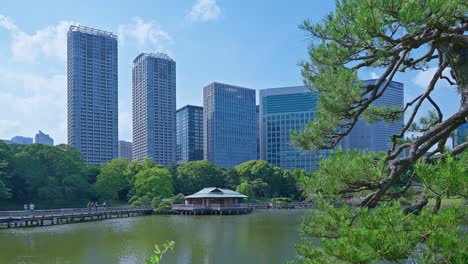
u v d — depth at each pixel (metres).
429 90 6.80
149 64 147.00
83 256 26.52
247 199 85.69
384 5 4.55
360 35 4.86
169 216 63.16
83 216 52.00
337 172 4.95
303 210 75.44
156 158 145.75
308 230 5.46
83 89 124.56
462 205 3.70
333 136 6.71
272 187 97.25
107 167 78.06
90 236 36.41
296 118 138.62
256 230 40.31
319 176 5.24
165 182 75.94
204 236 35.97
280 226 44.38
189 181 88.94
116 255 26.91
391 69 6.13
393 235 3.71
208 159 156.88
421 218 3.75
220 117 154.75
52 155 72.00
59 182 71.25
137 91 152.75
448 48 5.37
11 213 45.72
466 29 4.97
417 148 5.19
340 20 5.23
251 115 162.62
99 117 126.50
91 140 124.31
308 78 6.71
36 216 45.69
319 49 5.89
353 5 5.06
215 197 70.75
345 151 5.61
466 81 5.21
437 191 3.54
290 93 141.25
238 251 27.73
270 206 81.81
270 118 143.88
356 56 5.82
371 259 3.77
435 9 4.25
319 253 5.45
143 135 147.88
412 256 3.72
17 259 25.62
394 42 4.97
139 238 35.00
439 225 3.61
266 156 144.38
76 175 72.81
